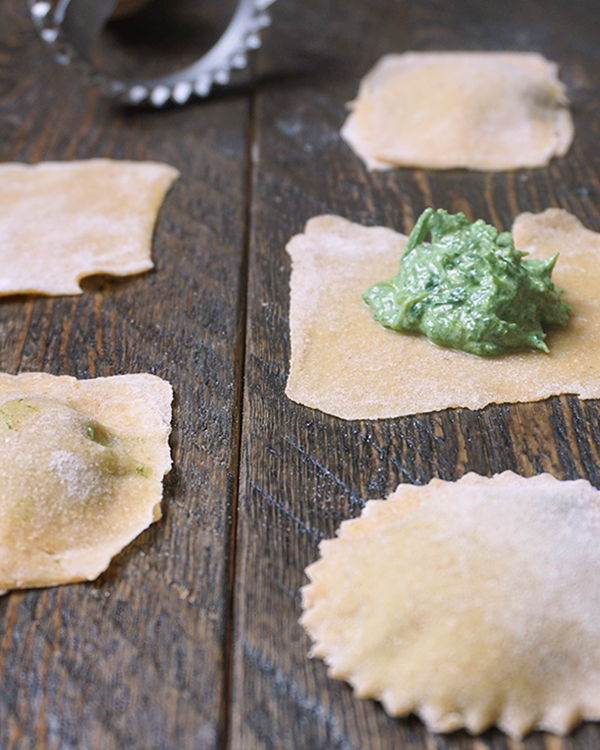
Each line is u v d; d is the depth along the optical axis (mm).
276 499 281
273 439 293
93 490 276
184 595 266
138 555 271
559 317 311
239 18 414
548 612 253
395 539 265
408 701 249
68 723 249
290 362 311
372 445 291
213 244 350
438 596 255
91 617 262
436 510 269
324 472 286
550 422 294
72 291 331
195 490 283
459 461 288
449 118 387
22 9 477
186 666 256
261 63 436
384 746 247
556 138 387
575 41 448
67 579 266
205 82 412
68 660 257
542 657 250
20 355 315
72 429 283
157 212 361
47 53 445
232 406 302
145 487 281
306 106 410
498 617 252
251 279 336
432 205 362
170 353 316
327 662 256
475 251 308
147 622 262
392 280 317
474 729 247
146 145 392
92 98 418
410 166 378
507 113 389
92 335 321
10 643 259
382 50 443
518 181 371
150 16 462
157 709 251
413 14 469
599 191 366
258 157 385
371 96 408
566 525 266
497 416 296
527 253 310
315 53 441
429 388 301
